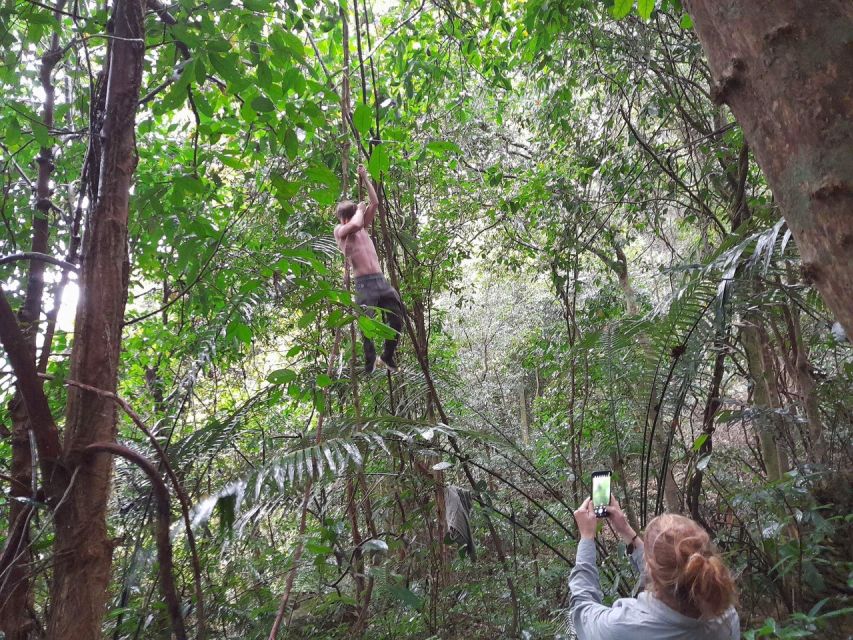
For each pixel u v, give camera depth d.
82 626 1.88
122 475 3.34
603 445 5.00
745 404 4.15
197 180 3.45
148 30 2.89
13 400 2.80
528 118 7.65
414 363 5.75
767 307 3.81
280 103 3.18
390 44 6.62
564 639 3.48
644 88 6.53
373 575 3.20
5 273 4.02
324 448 2.67
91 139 2.43
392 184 6.04
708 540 1.79
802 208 0.78
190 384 4.24
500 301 12.71
